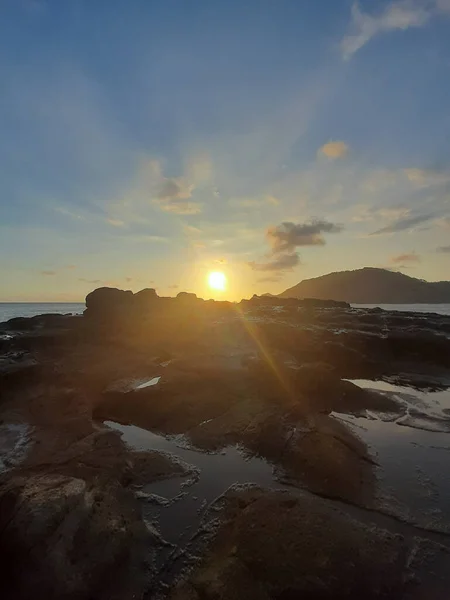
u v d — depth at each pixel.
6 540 5.73
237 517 7.16
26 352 22.06
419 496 8.20
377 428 12.06
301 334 23.66
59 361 20.11
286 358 20.30
